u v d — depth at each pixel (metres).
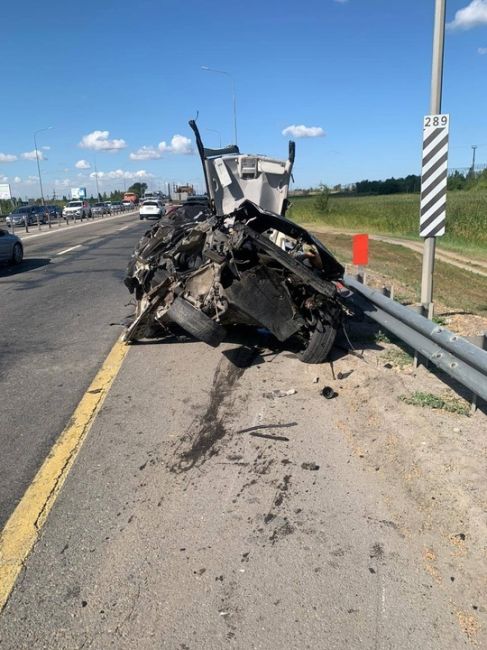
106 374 6.15
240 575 2.90
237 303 5.57
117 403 5.30
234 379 5.86
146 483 3.83
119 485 3.81
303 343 6.35
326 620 2.59
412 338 5.48
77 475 3.96
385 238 24.95
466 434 4.15
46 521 3.42
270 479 3.85
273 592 2.78
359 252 8.44
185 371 6.17
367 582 2.83
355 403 5.07
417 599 2.71
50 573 2.96
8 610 2.71
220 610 2.67
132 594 2.79
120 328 8.29
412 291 10.41
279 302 5.67
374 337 7.02
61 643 2.51
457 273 13.81
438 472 3.64
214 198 10.22
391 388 5.12
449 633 2.51
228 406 5.14
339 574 2.89
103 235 29.23
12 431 4.72
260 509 3.49
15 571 2.97
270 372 6.03
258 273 5.56
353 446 4.29
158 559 3.04
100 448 4.37
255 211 5.57
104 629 2.58
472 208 28.36
